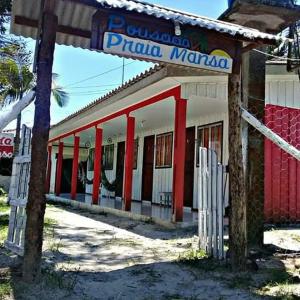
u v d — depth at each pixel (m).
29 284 4.11
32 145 4.16
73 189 16.81
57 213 12.19
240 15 5.64
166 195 12.82
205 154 5.94
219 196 5.61
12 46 14.65
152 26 4.40
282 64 8.79
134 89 9.73
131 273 4.91
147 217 9.74
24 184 5.30
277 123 9.12
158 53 4.45
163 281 4.61
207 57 4.69
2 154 16.14
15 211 5.56
